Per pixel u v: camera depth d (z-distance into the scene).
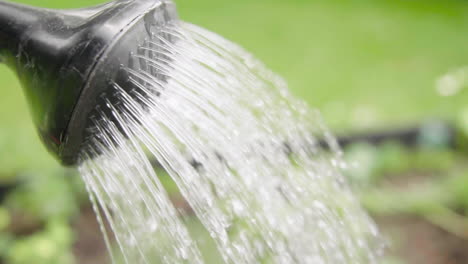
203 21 7.30
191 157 1.82
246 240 1.96
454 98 5.44
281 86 2.07
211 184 1.77
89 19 1.45
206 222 1.69
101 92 1.40
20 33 1.47
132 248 1.83
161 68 1.57
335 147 2.34
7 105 4.92
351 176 3.88
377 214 3.92
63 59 1.38
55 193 3.49
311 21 7.59
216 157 1.70
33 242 3.06
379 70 6.13
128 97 1.46
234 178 1.77
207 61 1.73
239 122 1.79
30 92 1.46
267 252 2.06
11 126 4.58
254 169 1.85
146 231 1.79
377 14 8.02
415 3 8.57
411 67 6.21
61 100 1.39
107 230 3.60
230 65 1.83
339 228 2.37
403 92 5.57
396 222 3.86
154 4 1.52
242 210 1.84
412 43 6.93
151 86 1.52
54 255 3.03
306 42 6.85
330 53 6.53
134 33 1.43
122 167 1.55
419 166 4.43
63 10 1.56
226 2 8.06
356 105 5.27
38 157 4.13
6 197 3.69
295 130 2.08
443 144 4.65
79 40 1.39
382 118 5.00
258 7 7.97
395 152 4.43
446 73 6.02
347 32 7.25
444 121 4.69
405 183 4.18
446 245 3.65
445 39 7.10
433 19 7.86
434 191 3.97
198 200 1.65
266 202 1.92
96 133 1.48
